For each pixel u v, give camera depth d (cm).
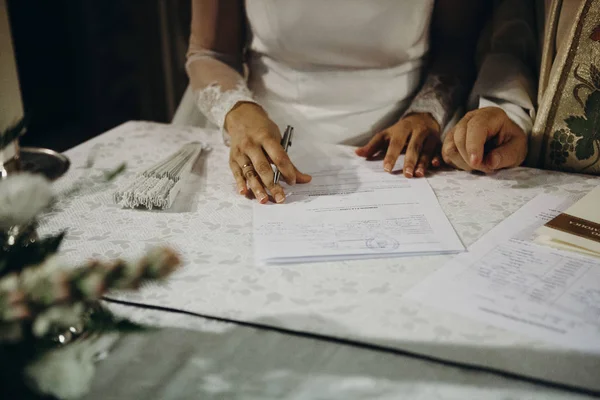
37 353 37
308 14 121
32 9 281
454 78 125
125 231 78
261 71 134
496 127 96
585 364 52
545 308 59
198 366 53
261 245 73
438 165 98
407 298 62
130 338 57
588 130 99
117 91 286
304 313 60
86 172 93
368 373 52
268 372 52
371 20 120
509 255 70
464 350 54
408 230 76
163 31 234
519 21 120
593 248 69
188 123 148
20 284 36
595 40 96
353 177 94
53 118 307
